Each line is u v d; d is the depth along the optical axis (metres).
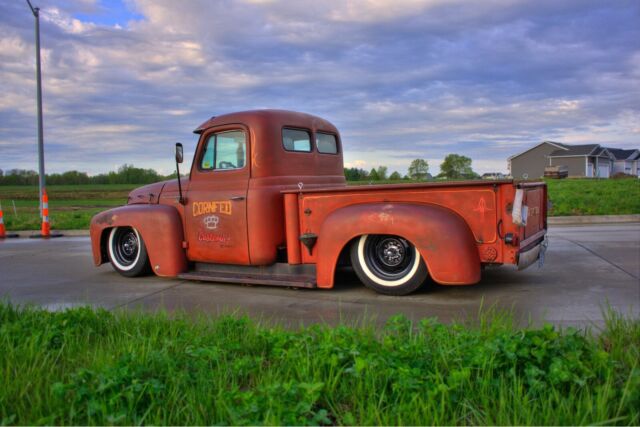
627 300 5.32
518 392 2.67
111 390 2.84
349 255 6.32
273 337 3.65
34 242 13.05
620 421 2.47
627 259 7.67
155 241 7.14
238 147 6.63
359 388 2.82
